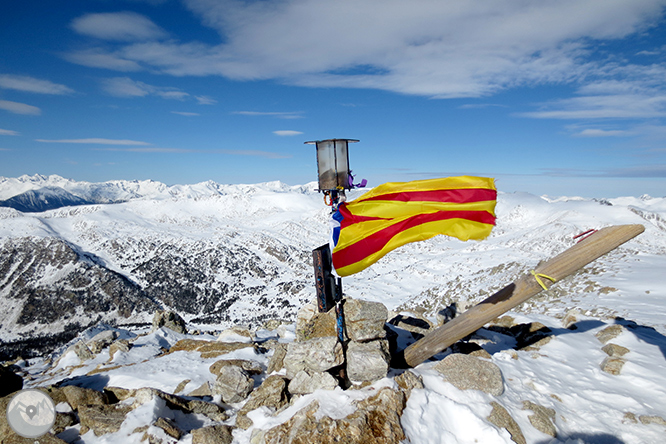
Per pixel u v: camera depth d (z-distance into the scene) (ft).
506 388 8.39
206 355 11.33
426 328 11.47
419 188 7.55
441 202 7.32
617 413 7.89
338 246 7.48
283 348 9.59
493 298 7.80
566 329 12.19
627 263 42.78
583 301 25.98
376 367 7.59
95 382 10.02
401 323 11.76
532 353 10.28
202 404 8.04
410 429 6.77
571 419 7.84
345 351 8.05
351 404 7.03
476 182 7.36
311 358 7.82
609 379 9.01
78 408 7.73
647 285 27.43
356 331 8.22
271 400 7.69
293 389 7.74
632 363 9.27
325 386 7.52
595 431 7.55
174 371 10.12
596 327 11.91
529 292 7.49
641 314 17.71
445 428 7.02
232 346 12.05
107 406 7.77
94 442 7.02
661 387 8.38
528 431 7.30
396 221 7.35
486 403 7.62
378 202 7.56
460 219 7.13
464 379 8.13
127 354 12.34
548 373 9.29
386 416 6.77
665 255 48.16
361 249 7.39
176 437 6.98
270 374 9.37
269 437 6.65
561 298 29.30
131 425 7.11
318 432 6.45
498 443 6.79
